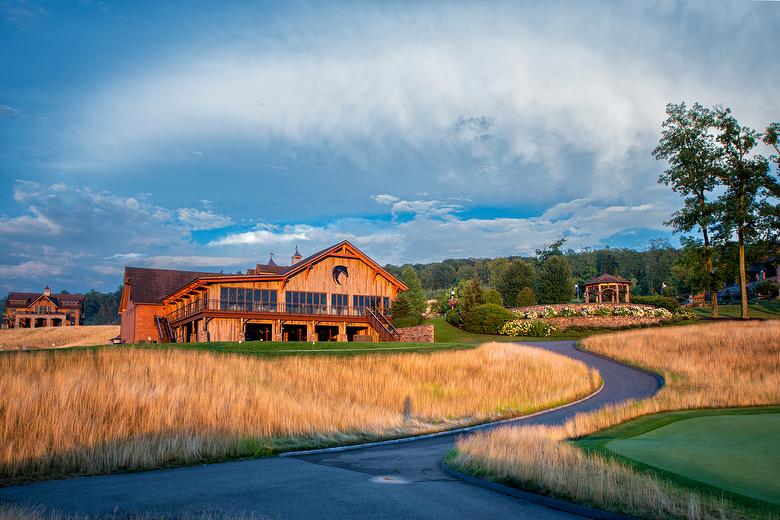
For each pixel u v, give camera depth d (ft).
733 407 66.69
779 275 216.74
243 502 26.63
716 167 162.61
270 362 76.54
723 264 167.43
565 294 228.84
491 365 94.27
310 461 40.47
